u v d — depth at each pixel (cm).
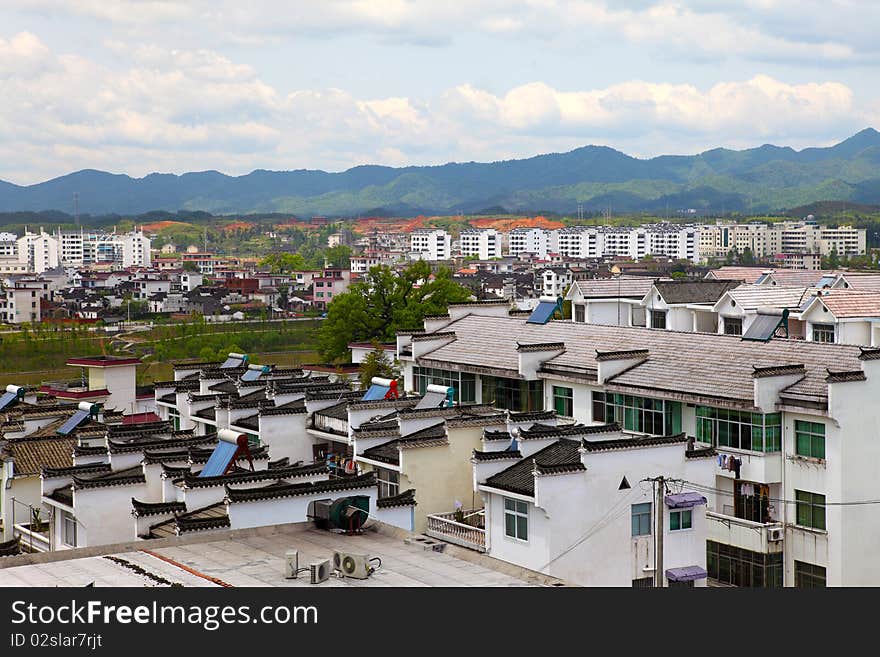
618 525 4553
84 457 5725
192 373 8681
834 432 5247
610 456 4531
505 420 5641
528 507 4575
